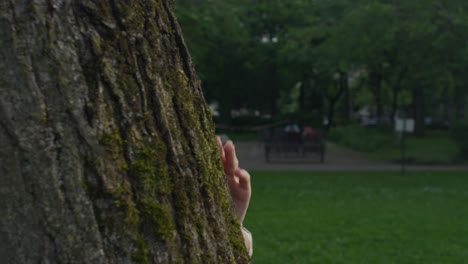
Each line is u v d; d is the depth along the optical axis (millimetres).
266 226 9047
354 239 8234
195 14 15430
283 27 29891
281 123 21719
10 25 1122
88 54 1157
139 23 1225
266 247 7746
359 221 9523
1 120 1137
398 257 7344
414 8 16844
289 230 8781
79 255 1144
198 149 1309
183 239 1239
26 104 1129
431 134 36188
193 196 1269
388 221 9562
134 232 1173
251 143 25625
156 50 1255
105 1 1179
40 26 1128
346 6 21172
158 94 1237
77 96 1145
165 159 1231
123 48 1193
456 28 16375
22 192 1144
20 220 1149
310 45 23094
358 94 39938
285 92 36062
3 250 1163
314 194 12727
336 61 20328
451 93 28000
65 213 1141
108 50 1175
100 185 1150
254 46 29719
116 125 1176
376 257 7324
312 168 18953
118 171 1167
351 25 18094
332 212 10359
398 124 16812
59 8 1138
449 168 19484
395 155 22891
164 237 1200
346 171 18109
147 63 1229
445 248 7805
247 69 30891
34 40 1128
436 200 12070
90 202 1146
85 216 1144
